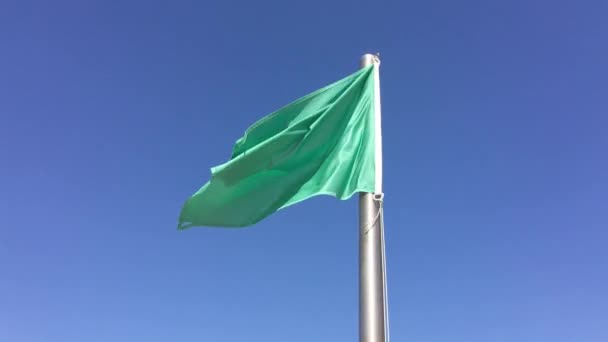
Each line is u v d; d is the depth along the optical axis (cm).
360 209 1198
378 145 1254
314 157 1334
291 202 1304
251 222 1362
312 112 1367
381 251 1141
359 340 1069
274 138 1316
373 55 1391
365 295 1092
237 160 1308
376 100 1321
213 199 1343
